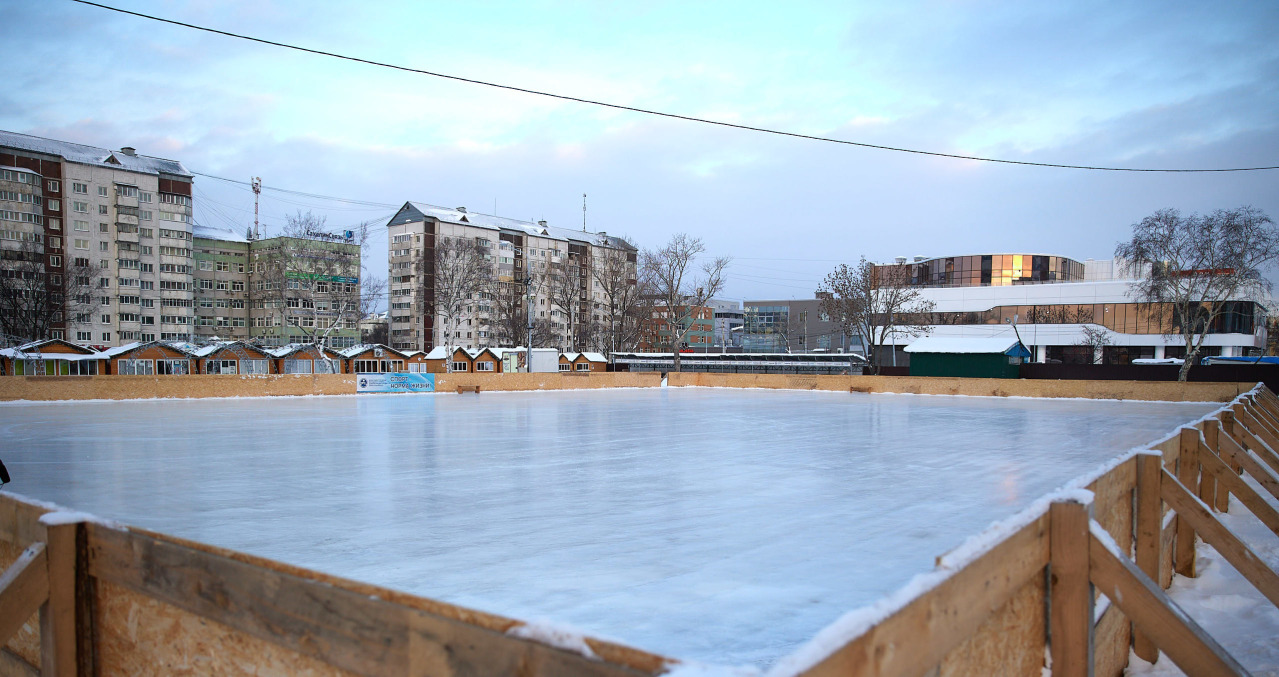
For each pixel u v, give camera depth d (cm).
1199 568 639
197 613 249
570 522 698
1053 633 286
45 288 5362
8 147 6028
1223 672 244
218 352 3641
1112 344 5550
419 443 1412
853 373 5181
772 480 961
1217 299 3616
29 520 317
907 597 184
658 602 455
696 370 5644
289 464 1108
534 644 161
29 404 2497
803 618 425
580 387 3941
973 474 1022
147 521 704
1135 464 473
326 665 210
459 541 621
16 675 350
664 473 1022
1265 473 662
